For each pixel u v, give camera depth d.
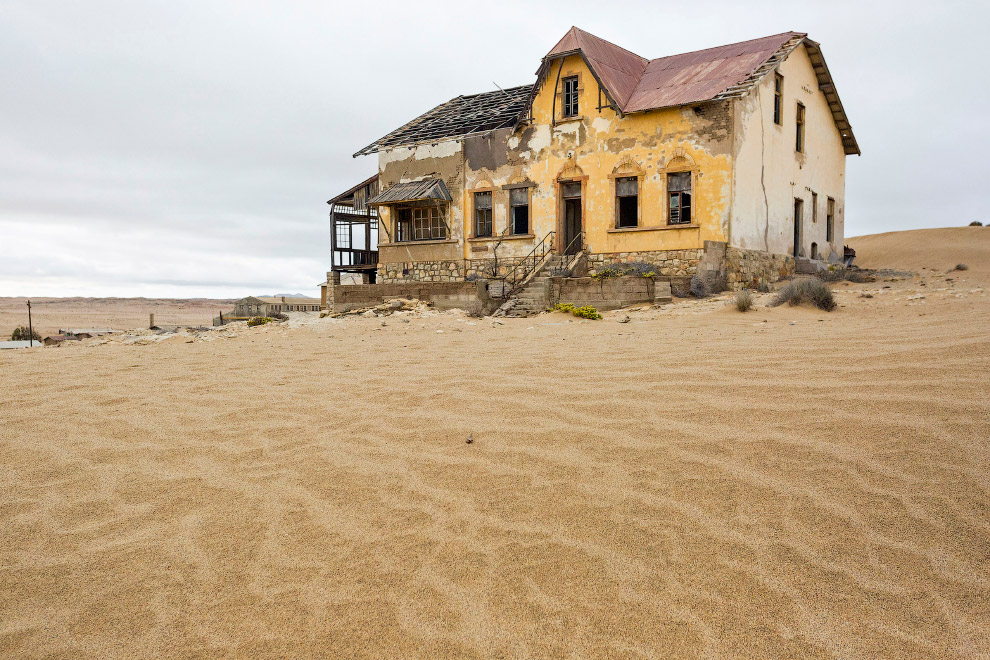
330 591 2.90
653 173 21.22
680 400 5.02
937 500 3.22
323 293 31.72
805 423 4.25
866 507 3.25
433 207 26.59
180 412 5.96
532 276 21.47
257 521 3.58
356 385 6.72
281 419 5.55
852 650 2.39
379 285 22.16
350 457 4.46
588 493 3.65
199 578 3.04
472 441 4.57
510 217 24.45
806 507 3.30
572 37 22.70
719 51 23.38
